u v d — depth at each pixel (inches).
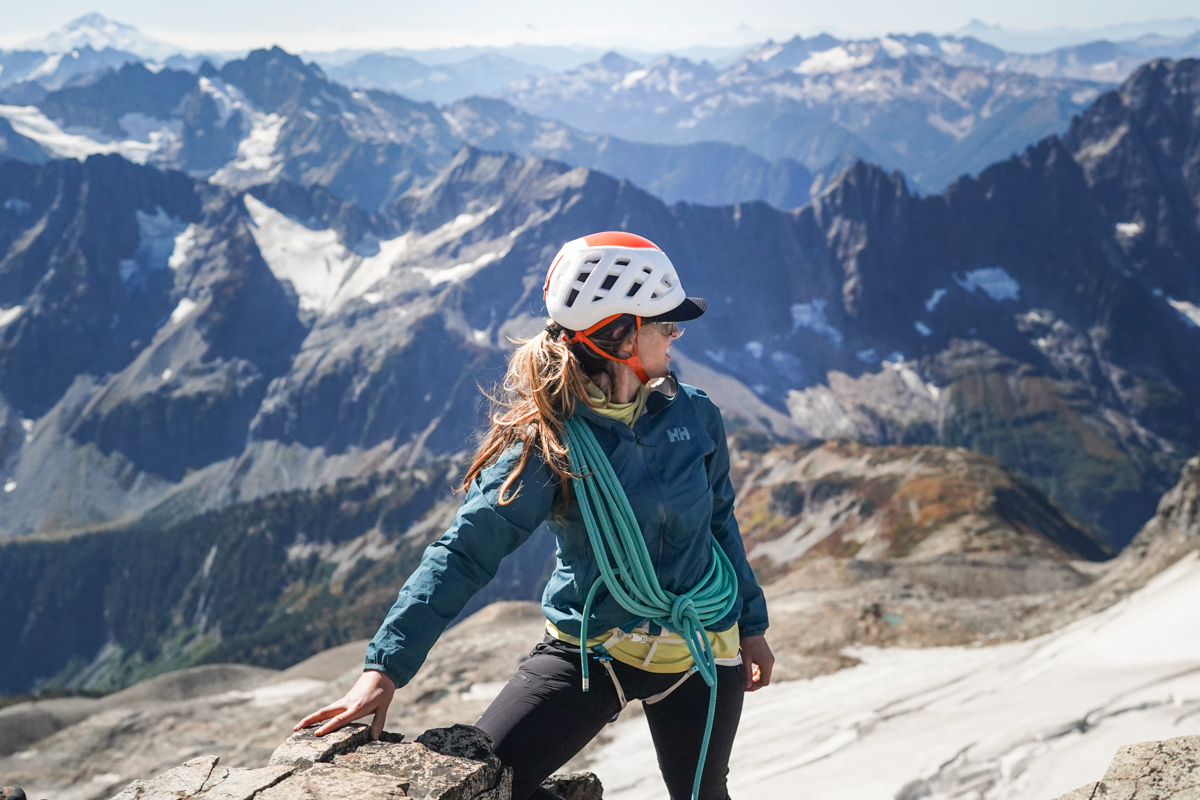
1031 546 4025.6
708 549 119.3
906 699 464.1
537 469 107.4
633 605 109.5
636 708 601.6
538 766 109.9
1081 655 398.0
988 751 305.6
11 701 1005.2
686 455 113.2
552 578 118.0
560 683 113.0
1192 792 98.3
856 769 340.8
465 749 105.4
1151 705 297.7
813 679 657.0
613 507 106.3
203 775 98.9
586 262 107.8
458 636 834.2
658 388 114.8
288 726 739.4
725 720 119.0
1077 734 298.4
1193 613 378.6
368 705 103.5
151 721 791.1
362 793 93.8
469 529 107.2
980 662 549.3
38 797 653.3
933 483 5472.4
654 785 429.1
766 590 1514.5
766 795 343.0
